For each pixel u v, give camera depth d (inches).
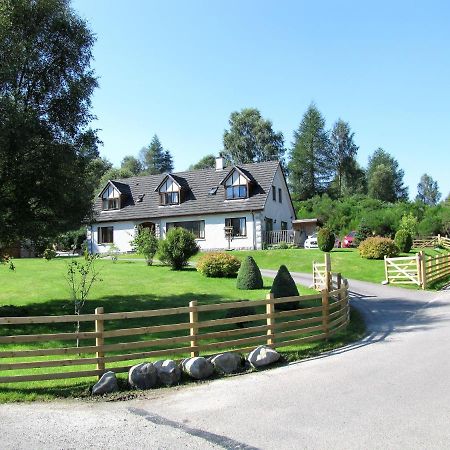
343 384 335.9
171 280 899.4
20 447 240.1
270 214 1635.1
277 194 1729.8
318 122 3235.7
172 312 397.4
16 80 571.8
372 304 741.9
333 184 3284.9
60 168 573.6
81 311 615.8
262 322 568.4
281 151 3307.1
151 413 292.2
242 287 814.5
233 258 968.9
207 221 1615.4
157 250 1149.7
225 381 365.4
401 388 318.0
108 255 1462.8
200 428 261.9
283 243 1535.4
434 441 229.5
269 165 1696.6
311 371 382.0
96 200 1828.2
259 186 1619.1
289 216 1862.7
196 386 353.7
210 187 1694.1
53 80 607.5
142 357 381.1
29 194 576.1
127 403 315.9
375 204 2539.4
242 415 280.7
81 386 346.9
